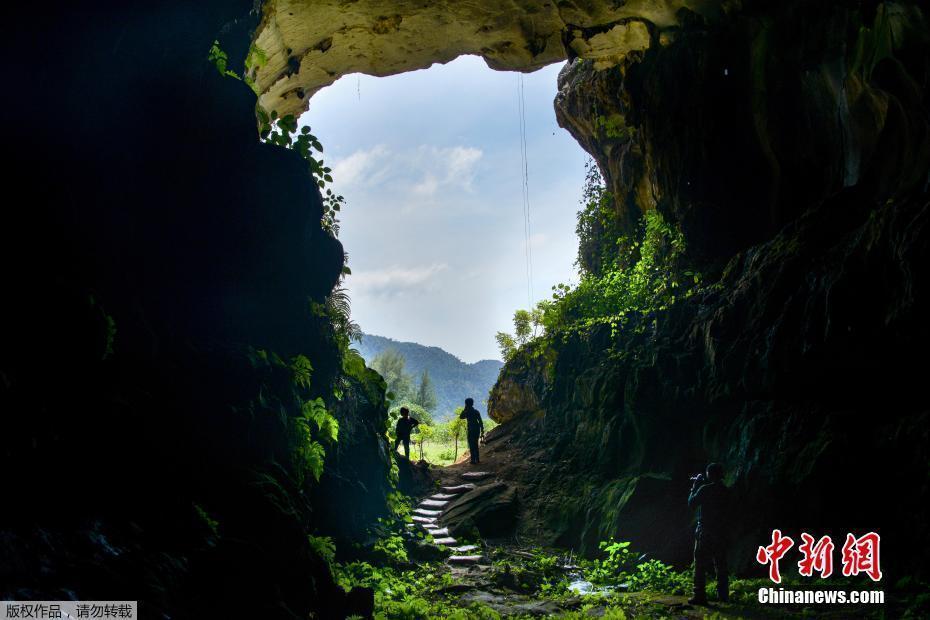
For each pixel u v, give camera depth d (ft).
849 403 32.45
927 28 30.50
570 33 47.98
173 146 22.44
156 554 15.49
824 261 35.29
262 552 18.84
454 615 26.68
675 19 46.55
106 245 19.71
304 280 28.99
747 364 37.29
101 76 19.62
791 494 31.55
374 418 41.68
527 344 67.92
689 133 48.06
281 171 26.07
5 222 16.44
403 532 40.40
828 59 39.24
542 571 36.17
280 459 23.80
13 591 11.60
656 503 38.60
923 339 28.86
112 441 16.55
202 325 23.43
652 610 27.89
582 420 50.78
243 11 23.54
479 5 45.21
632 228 61.05
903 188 33.65
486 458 58.54
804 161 43.60
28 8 17.46
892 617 23.84
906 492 28.12
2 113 16.90
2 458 13.44
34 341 15.40
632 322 50.06
